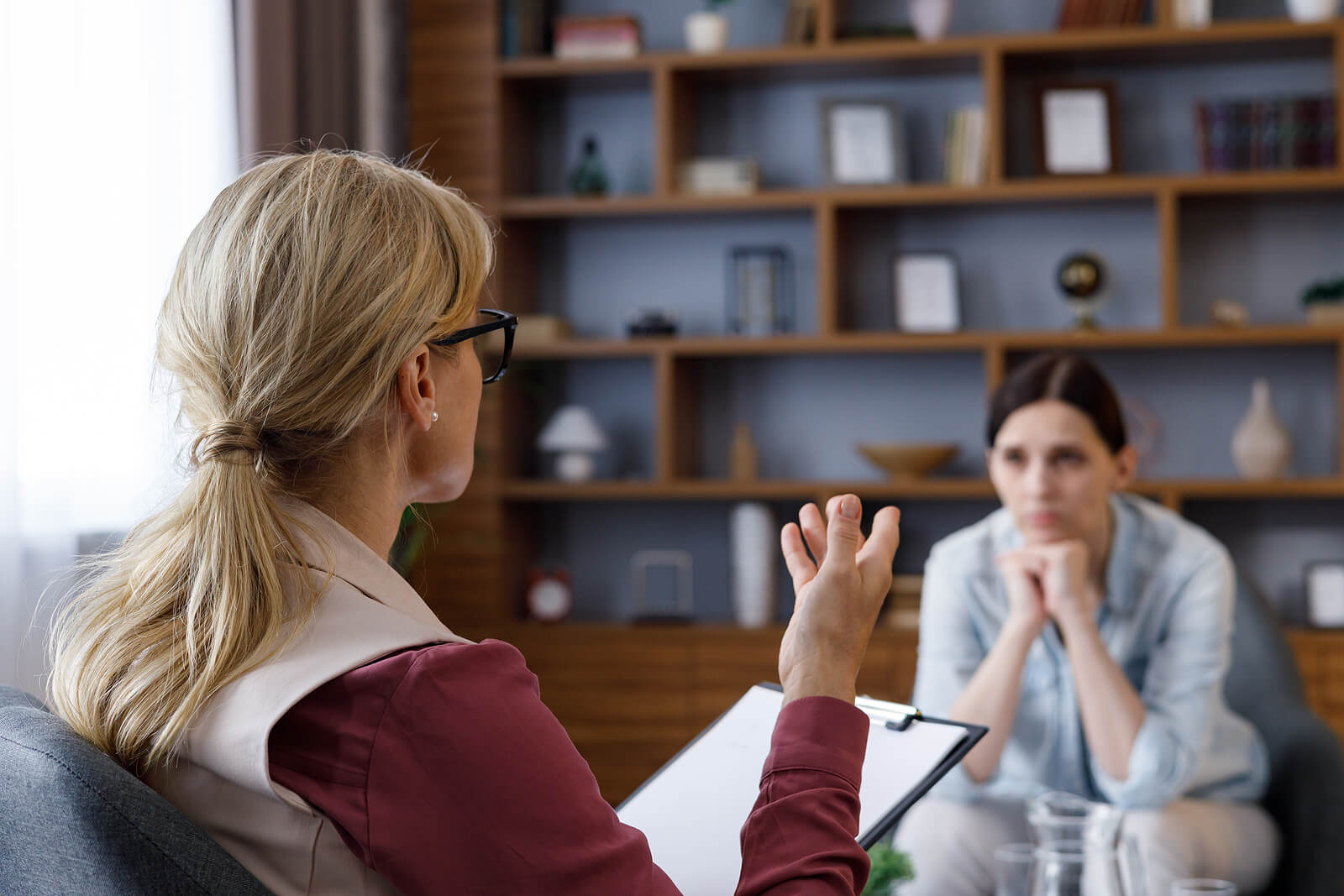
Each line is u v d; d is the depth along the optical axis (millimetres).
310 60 2941
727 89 3756
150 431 2330
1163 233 3350
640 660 3451
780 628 3420
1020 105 3613
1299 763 1945
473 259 800
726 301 3773
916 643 3309
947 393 3693
